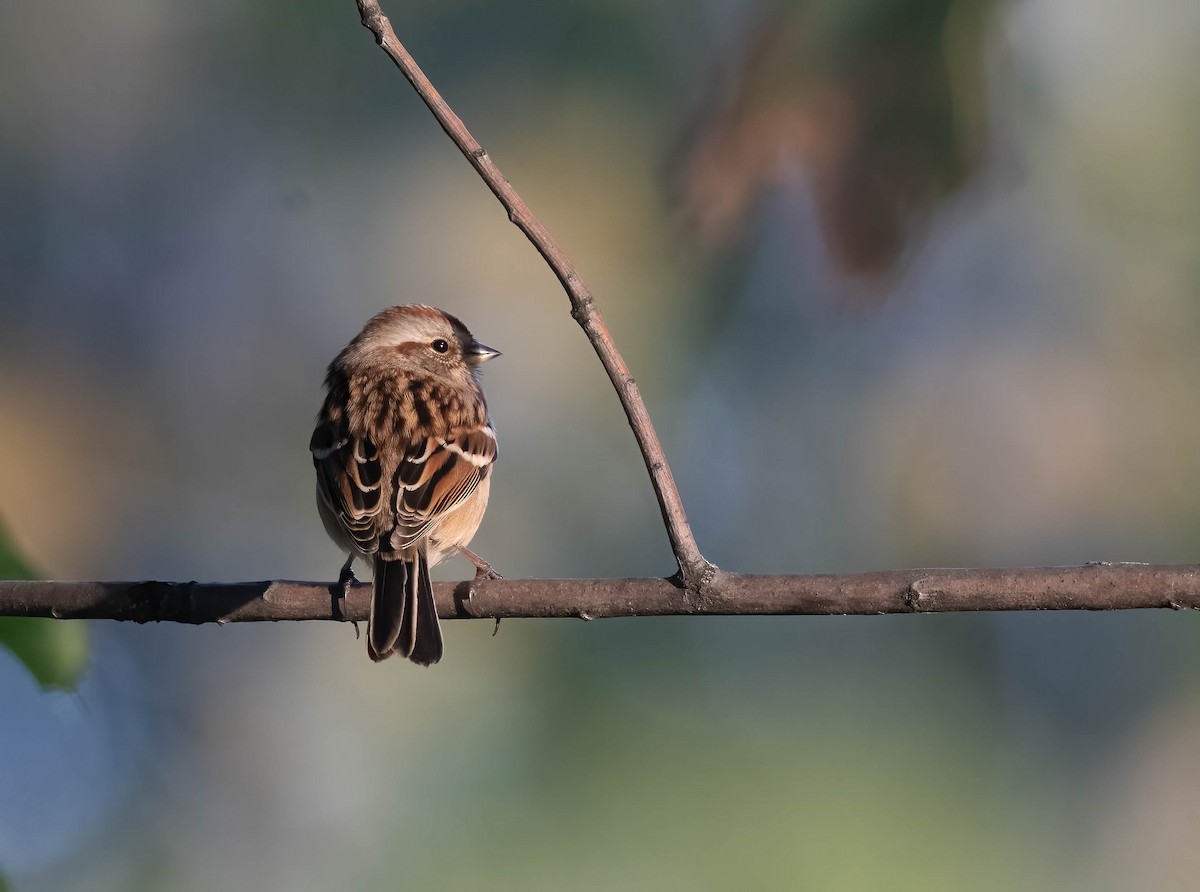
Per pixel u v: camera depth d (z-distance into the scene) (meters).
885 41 7.42
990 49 7.43
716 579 5.33
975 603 5.18
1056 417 13.33
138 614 5.84
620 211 13.95
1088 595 5.12
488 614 5.80
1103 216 11.91
